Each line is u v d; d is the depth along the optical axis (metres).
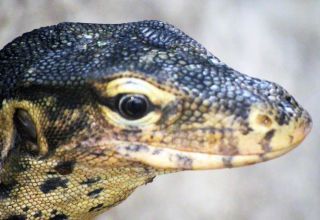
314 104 1.72
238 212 1.42
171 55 1.02
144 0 1.56
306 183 1.53
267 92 1.01
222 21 1.73
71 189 1.03
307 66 1.80
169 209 1.35
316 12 1.97
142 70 1.01
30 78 1.02
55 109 1.02
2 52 1.04
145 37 1.04
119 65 1.01
